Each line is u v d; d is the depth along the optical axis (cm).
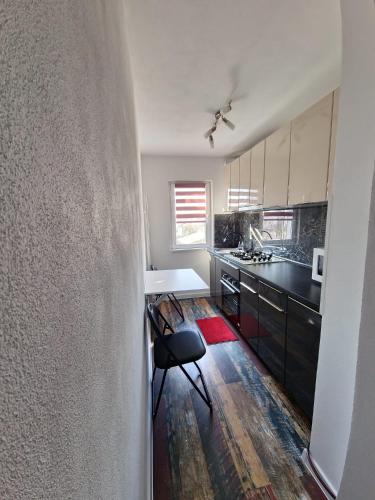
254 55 153
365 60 91
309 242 242
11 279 16
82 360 31
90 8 42
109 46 64
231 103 216
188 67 165
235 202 346
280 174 223
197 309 368
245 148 357
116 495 47
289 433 157
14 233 17
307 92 197
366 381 83
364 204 97
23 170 18
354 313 105
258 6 118
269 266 254
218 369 222
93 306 37
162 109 226
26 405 18
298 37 138
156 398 190
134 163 161
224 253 349
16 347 17
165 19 124
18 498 16
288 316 177
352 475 90
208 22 127
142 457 101
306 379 161
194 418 171
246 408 178
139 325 138
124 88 103
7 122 16
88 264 35
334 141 157
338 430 117
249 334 252
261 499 122
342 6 96
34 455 19
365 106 93
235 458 142
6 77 16
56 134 25
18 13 18
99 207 44
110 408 45
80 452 29
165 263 420
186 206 414
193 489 127
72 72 31
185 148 357
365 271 81
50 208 24
